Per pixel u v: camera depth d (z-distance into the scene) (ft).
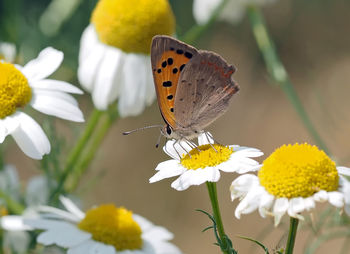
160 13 1.00
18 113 0.90
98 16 1.01
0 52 1.06
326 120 1.31
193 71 0.90
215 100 0.90
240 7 1.12
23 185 1.06
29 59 1.12
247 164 0.86
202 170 0.86
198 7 1.14
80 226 0.93
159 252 0.95
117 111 1.03
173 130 0.90
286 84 1.08
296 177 0.84
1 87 0.90
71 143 1.09
